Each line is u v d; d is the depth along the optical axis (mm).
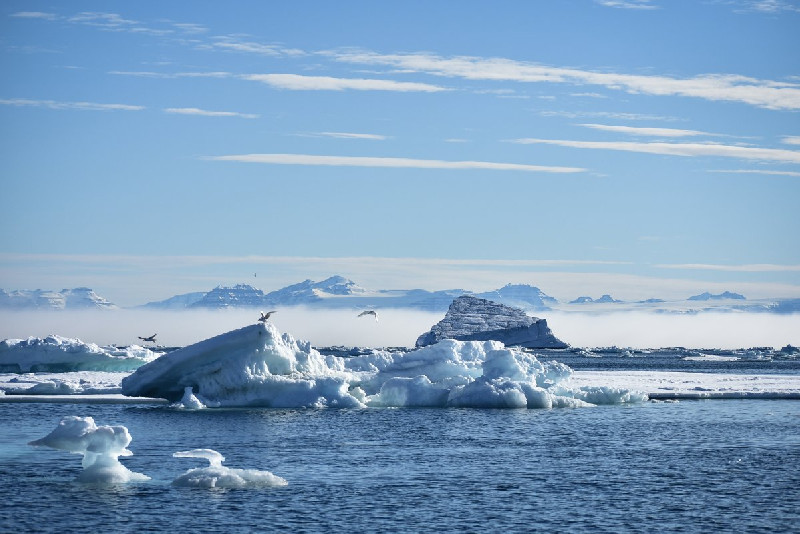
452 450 61562
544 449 62188
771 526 42906
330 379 85875
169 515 43438
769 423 75938
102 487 48406
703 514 44906
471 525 42719
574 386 109875
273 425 72000
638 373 165500
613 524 43125
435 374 92750
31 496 46406
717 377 143375
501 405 86562
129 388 83938
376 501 46688
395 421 75562
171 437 65562
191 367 83375
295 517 43531
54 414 77125
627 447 63219
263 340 83125
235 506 45125
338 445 63125
